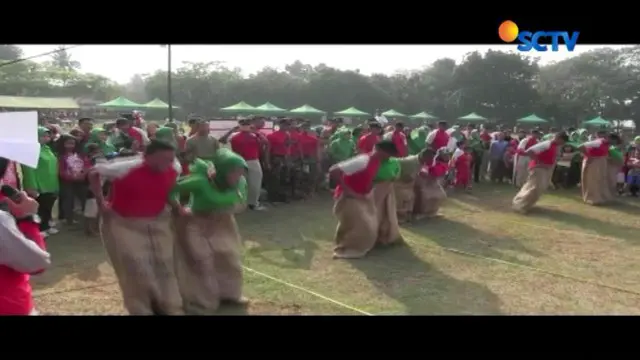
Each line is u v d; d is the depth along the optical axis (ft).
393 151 25.17
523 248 27.91
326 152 45.19
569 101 188.96
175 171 16.66
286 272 23.02
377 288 21.17
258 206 37.47
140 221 16.20
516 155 50.14
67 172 29.63
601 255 26.76
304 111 150.10
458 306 19.21
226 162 18.25
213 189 18.22
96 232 28.66
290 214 35.96
